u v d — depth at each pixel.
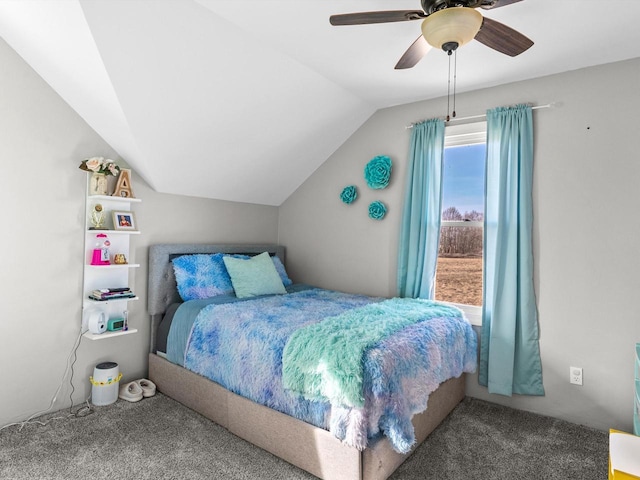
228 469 1.88
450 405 2.56
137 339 2.92
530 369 2.60
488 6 1.50
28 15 1.93
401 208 3.26
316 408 1.83
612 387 2.36
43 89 2.38
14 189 2.26
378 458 1.70
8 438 2.12
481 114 2.88
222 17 2.02
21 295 2.30
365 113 3.40
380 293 3.37
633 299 2.31
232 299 2.88
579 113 2.50
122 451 2.02
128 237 2.82
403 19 1.59
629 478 1.15
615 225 2.37
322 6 1.92
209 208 3.45
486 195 2.78
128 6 1.80
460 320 2.61
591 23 2.00
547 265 2.58
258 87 2.61
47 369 2.42
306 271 3.93
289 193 4.05
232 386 2.24
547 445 2.18
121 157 2.80
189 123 2.60
